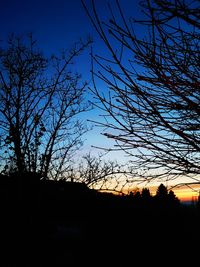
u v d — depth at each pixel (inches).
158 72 112.5
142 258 519.5
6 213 518.6
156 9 104.3
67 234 549.6
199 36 112.9
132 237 541.6
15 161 552.7
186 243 519.8
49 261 494.6
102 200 564.1
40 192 549.0
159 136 117.0
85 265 501.4
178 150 118.2
